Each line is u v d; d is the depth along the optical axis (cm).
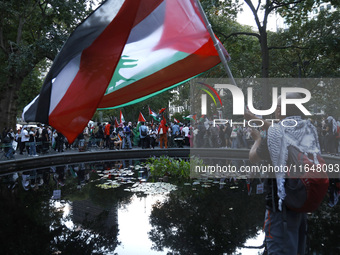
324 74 1945
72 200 714
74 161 1598
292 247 204
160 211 606
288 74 2616
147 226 515
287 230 203
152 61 246
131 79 249
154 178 1002
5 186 905
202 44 241
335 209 587
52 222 546
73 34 214
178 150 1931
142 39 241
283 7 1711
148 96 258
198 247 417
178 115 4922
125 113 4359
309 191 187
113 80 247
